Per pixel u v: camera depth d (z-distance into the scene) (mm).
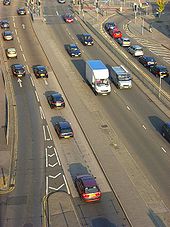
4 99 63156
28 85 68250
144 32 102250
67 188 42094
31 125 55125
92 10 122750
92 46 89000
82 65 77375
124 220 37406
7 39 90812
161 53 86000
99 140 51500
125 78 66938
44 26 103000
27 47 87000
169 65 78438
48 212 38406
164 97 64125
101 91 63594
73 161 46969
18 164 46375
